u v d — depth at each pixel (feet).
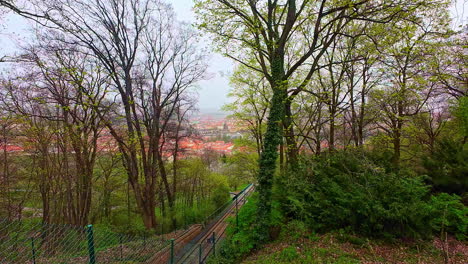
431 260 18.88
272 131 30.83
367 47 36.96
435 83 36.35
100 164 55.11
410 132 42.16
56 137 45.24
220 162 112.47
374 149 33.73
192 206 80.07
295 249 23.30
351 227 23.56
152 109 66.64
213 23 36.65
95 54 49.11
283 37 33.65
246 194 62.44
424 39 32.27
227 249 29.63
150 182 61.72
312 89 46.57
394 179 23.66
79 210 51.39
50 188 49.80
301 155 33.09
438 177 26.50
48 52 43.60
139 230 51.83
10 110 40.55
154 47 63.93
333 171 28.04
